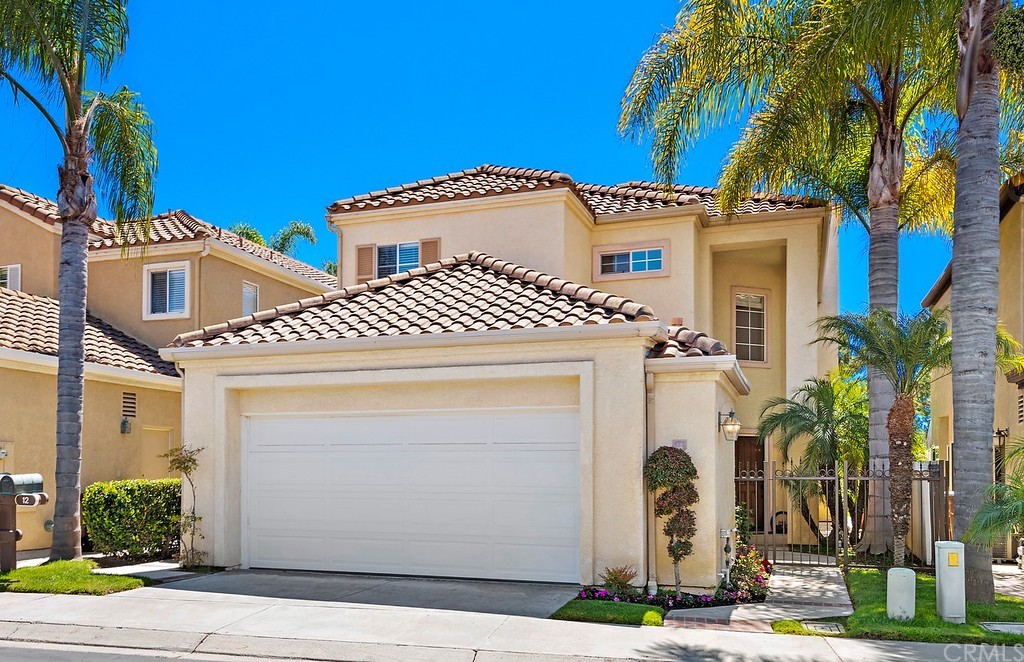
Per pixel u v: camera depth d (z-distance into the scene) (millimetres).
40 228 20875
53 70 13719
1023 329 16516
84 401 17062
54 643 9203
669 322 17906
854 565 14609
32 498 12477
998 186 10883
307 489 13305
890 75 16438
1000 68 11234
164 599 10789
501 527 12211
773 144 16047
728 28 15531
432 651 8383
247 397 13703
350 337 12766
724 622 9656
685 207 17859
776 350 20500
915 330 14062
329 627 9250
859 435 17969
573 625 9328
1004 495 9867
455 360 12359
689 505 11109
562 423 12055
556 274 16844
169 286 21000
